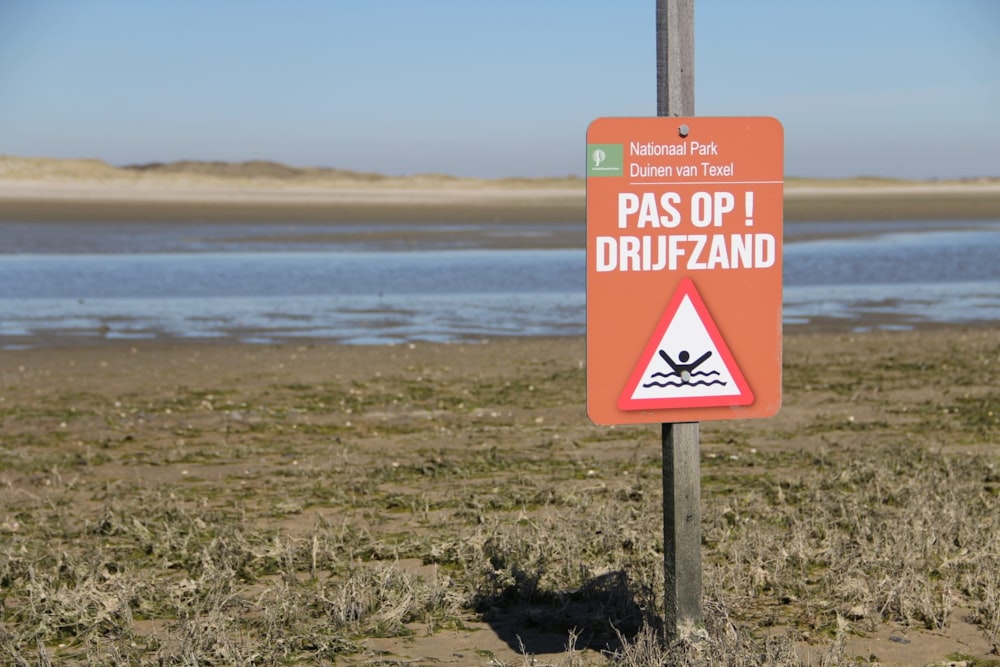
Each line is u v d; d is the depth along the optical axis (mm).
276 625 5715
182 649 5352
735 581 6250
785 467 9617
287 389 13773
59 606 6023
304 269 30109
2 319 20359
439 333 19016
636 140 4598
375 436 11172
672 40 4598
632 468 9625
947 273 29828
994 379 14297
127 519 7922
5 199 72688
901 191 138500
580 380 14375
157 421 11859
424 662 5367
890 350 16969
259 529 7645
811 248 39000
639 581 6215
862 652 5453
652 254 4656
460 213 66688
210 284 26438
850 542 7031
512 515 8070
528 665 5137
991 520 7332
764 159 4691
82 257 33469
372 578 6363
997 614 5785
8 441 10930
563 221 57438
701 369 4730
